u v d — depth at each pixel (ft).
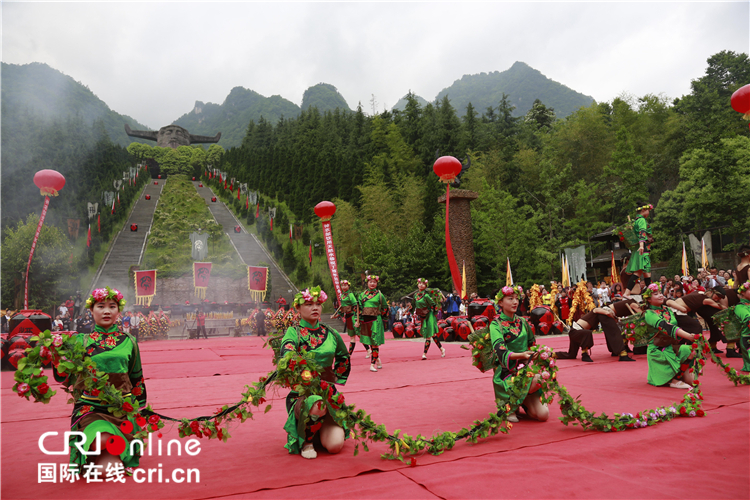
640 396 18.69
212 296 134.92
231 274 139.64
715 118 125.39
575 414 14.14
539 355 14.55
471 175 167.73
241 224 212.84
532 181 176.96
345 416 11.99
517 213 134.21
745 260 29.37
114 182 233.55
